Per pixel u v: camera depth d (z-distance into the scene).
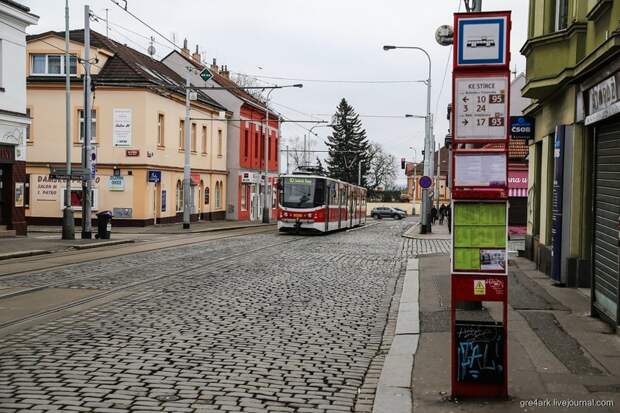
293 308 11.30
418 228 47.47
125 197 38.53
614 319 8.95
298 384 6.77
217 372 7.08
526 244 18.81
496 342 6.06
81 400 6.00
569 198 12.86
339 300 12.38
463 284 6.04
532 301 11.29
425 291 13.34
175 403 5.99
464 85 5.96
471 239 6.02
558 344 8.22
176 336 8.75
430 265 18.33
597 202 9.94
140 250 22.94
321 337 9.07
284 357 7.87
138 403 5.96
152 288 13.21
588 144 12.38
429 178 36.62
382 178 122.44
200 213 48.53
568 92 12.93
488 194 5.95
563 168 12.91
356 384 6.86
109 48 40.22
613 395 6.15
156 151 40.12
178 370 7.09
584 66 10.99
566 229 12.94
